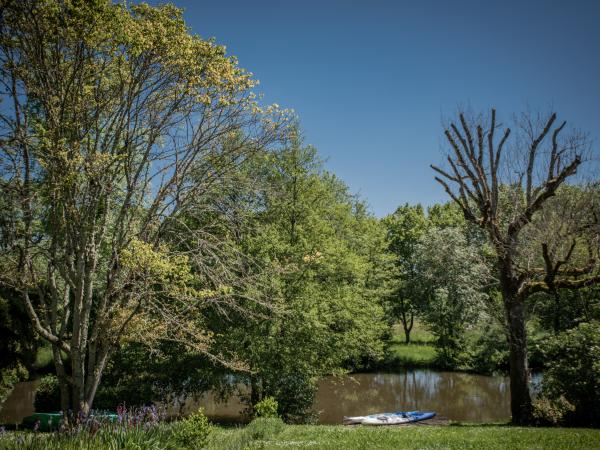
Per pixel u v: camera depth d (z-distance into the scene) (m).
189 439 9.94
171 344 20.05
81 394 13.01
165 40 12.48
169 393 20.92
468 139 19.45
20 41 11.86
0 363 24.58
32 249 13.81
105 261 16.05
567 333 17.12
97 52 13.18
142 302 13.77
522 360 18.02
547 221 19.81
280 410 20.12
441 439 11.38
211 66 13.27
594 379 15.16
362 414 25.08
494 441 10.85
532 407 17.05
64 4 11.48
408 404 27.67
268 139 15.98
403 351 44.50
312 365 20.27
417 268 45.38
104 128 14.27
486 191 19.47
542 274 18.67
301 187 22.19
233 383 21.55
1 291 22.97
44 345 27.20
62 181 11.41
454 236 38.31
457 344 39.09
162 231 14.93
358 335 22.34
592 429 13.24
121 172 15.23
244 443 10.88
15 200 12.41
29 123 13.37
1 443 8.49
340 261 21.78
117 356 20.61
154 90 13.72
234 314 19.47
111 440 8.91
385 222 51.06
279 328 19.16
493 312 31.56
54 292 13.77
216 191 15.86
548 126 18.70
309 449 10.34
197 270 17.22
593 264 17.47
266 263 17.38
